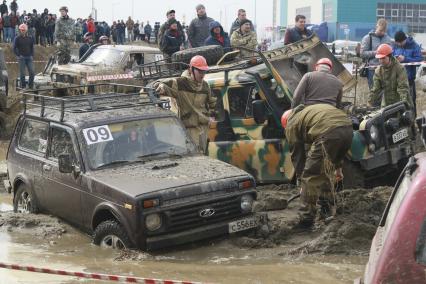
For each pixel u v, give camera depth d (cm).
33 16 3173
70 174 675
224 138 873
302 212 681
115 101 793
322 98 725
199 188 614
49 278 541
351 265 570
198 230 612
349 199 738
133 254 590
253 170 859
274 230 675
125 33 3878
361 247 614
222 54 1034
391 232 294
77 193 664
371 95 975
